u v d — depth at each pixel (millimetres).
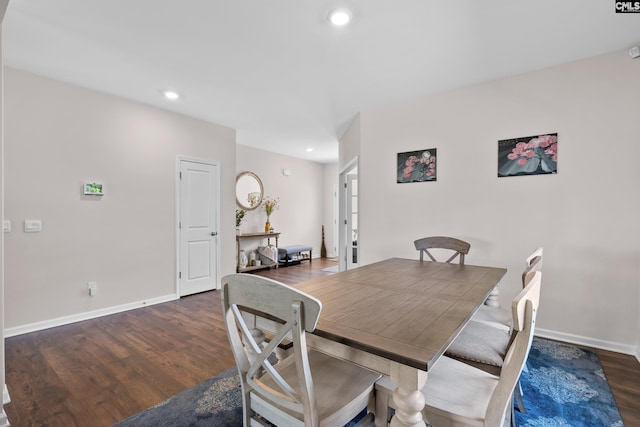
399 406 914
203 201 4207
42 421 1586
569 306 2570
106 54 2463
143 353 2361
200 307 3537
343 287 1622
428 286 1645
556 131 2604
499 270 2094
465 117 3047
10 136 2697
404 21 2020
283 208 6785
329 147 6020
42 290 2861
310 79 2908
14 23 2049
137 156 3521
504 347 1416
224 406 1720
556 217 2617
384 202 3600
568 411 1661
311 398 931
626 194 2355
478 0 1809
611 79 2395
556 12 1914
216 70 2729
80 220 3096
